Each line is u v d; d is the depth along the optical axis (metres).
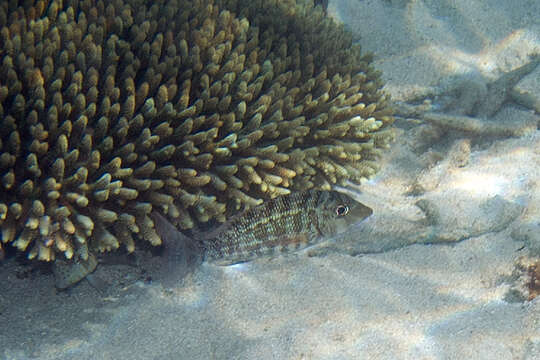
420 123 1.27
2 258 0.99
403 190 1.18
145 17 1.08
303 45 1.16
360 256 1.06
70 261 1.00
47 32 1.01
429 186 1.17
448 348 0.93
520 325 0.95
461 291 1.00
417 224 1.07
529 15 1.41
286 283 1.03
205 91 1.02
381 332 0.96
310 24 1.22
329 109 1.11
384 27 1.44
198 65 1.04
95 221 0.97
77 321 0.99
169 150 0.99
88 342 0.96
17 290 1.02
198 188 1.02
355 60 1.21
